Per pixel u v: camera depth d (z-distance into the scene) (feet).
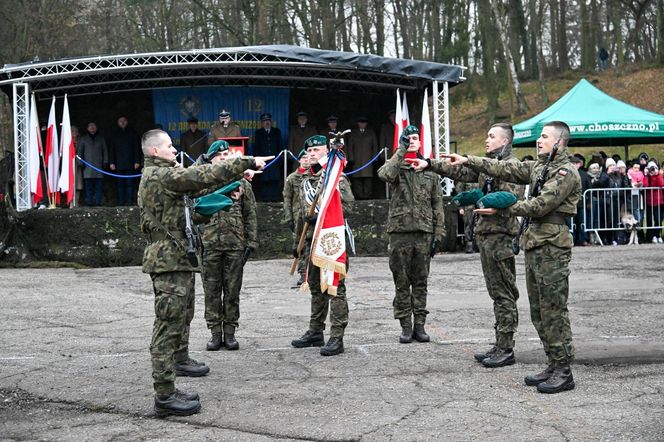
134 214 56.59
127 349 26.68
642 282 40.50
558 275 19.93
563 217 20.17
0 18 103.09
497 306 23.35
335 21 114.11
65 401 20.16
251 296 38.96
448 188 61.57
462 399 19.42
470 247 59.31
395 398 19.61
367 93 72.59
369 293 39.11
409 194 26.40
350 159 67.87
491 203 20.67
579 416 17.78
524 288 39.70
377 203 58.29
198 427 17.66
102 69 59.93
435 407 18.72
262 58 61.98
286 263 54.24
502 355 23.21
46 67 60.34
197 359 24.86
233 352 25.96
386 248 58.13
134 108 72.13
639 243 62.23
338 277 24.54
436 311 33.37
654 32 183.42
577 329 28.60
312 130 67.97
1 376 22.81
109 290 42.09
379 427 17.21
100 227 56.18
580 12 165.17
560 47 164.66
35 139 59.57
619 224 61.52
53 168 61.00
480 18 127.95
